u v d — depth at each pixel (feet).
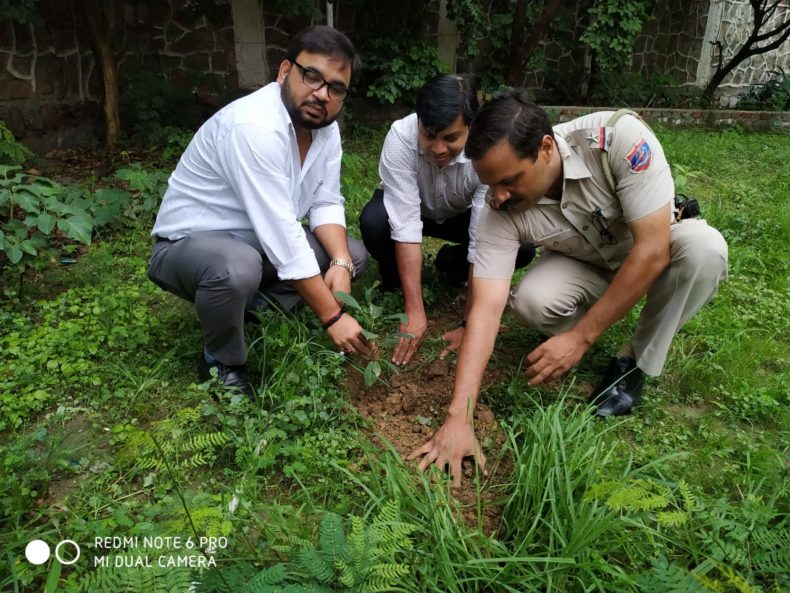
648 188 7.32
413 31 25.16
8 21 17.43
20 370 8.64
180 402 8.34
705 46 38.58
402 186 9.55
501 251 7.97
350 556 4.95
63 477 7.11
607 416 8.23
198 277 7.91
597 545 6.14
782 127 31.22
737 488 7.25
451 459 7.14
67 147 19.26
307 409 7.91
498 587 5.87
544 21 26.84
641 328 8.52
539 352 7.79
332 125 8.97
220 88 21.83
